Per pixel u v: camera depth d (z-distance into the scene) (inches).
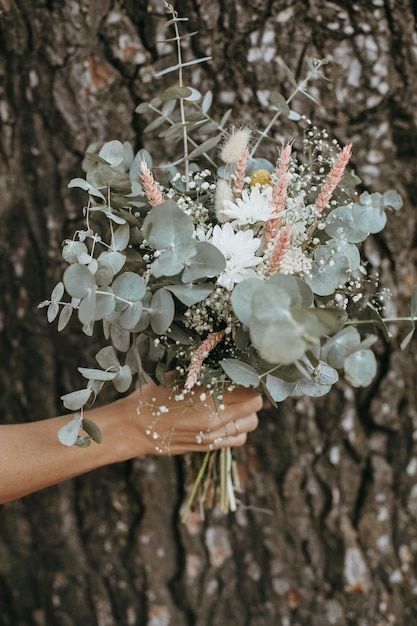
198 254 30.0
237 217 30.7
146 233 29.6
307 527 42.9
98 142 39.8
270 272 30.2
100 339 41.8
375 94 38.6
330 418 41.9
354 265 32.6
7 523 44.9
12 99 40.1
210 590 43.7
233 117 39.3
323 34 38.2
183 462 42.9
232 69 38.9
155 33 38.7
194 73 39.2
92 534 44.1
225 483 37.8
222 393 33.6
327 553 42.9
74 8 38.5
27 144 40.4
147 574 43.8
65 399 31.6
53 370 42.8
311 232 32.5
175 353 33.4
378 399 41.6
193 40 38.8
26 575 45.2
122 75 39.2
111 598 44.4
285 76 38.7
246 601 43.6
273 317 26.6
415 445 41.9
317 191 34.3
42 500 44.2
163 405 34.7
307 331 26.1
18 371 43.2
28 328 42.5
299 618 43.3
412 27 38.0
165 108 36.5
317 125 39.0
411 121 38.9
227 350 33.1
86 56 39.1
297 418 41.9
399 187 39.6
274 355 26.0
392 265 40.4
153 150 39.6
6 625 45.9
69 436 31.9
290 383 32.0
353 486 42.5
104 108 39.5
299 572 43.1
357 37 38.2
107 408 35.6
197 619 43.9
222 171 34.3
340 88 38.7
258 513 43.0
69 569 44.4
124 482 43.5
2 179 41.0
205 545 43.5
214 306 31.9
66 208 40.7
